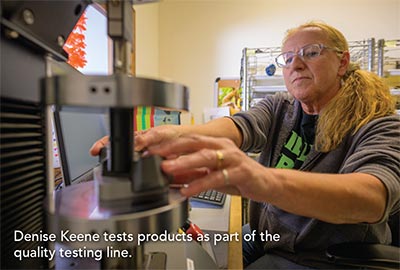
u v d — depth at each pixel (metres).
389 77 1.70
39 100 0.31
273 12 2.35
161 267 0.38
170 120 1.20
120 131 0.29
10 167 0.32
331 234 0.72
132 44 0.33
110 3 0.28
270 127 1.03
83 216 0.26
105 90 0.24
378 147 0.58
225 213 0.83
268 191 0.38
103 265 0.33
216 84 2.41
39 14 0.34
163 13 2.42
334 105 0.81
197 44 2.42
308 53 0.88
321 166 0.78
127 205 0.27
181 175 0.34
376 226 0.72
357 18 2.27
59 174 0.72
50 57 0.39
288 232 0.78
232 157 0.34
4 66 0.30
